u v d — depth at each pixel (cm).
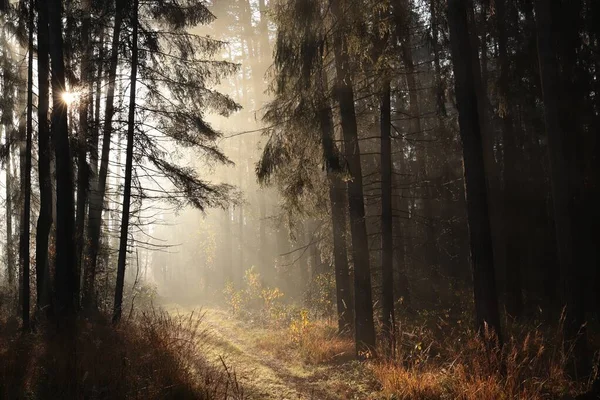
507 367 688
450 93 1467
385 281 1211
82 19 1368
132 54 1334
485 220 822
